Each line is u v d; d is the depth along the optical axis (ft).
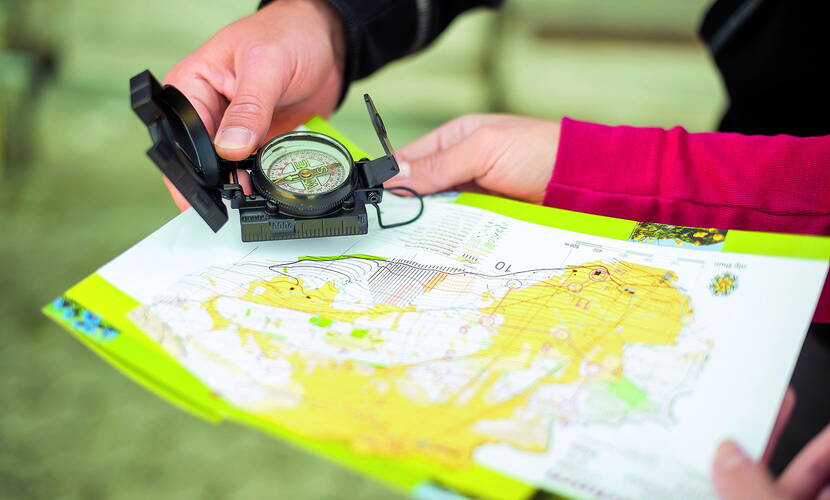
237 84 2.97
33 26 8.66
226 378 2.08
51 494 4.95
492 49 8.40
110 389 5.76
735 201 2.72
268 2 3.58
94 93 8.59
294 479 5.20
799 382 3.03
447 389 2.04
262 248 2.62
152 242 2.60
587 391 2.03
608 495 1.77
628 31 8.43
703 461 1.85
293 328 2.26
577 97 8.09
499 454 1.86
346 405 1.98
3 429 5.36
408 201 2.93
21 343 6.01
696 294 2.31
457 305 2.35
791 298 2.25
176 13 8.59
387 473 1.81
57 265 6.63
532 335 2.22
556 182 2.86
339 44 3.58
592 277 2.43
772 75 3.56
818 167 2.68
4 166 7.79
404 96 8.36
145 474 5.14
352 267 2.54
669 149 2.82
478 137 2.98
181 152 2.41
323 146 2.74
